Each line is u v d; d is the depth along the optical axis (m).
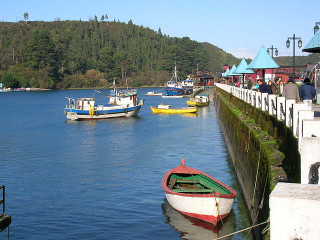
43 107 93.38
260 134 17.88
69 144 39.69
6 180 24.92
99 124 57.06
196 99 86.88
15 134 47.94
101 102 108.94
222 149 34.38
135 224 16.94
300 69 108.62
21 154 34.34
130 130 49.75
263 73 39.91
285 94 18.28
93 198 20.70
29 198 21.03
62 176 25.75
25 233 16.39
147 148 35.88
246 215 17.31
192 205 16.30
